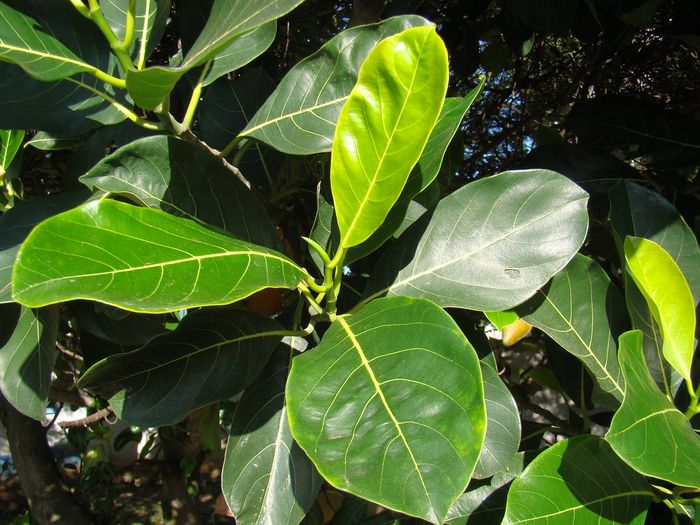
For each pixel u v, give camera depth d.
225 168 0.44
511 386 0.94
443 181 0.62
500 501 0.50
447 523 0.50
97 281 0.29
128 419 0.40
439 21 0.95
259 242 0.45
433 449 0.29
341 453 0.30
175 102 0.69
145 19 0.47
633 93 1.08
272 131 0.47
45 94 0.43
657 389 0.38
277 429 0.44
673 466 0.33
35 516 0.98
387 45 0.31
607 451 0.40
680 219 0.48
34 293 0.27
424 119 0.33
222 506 1.64
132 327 0.53
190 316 0.41
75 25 0.43
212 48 0.34
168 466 1.35
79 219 0.30
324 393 0.32
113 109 0.44
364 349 0.34
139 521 1.40
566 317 0.48
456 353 0.32
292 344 0.47
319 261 0.48
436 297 0.43
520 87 1.12
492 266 0.43
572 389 0.67
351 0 1.01
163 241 0.32
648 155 0.78
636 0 0.66
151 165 0.43
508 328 0.64
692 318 0.41
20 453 0.97
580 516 0.39
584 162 0.72
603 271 0.48
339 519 0.73
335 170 0.35
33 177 0.82
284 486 0.43
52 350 0.48
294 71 0.47
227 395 0.42
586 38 0.86
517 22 0.82
